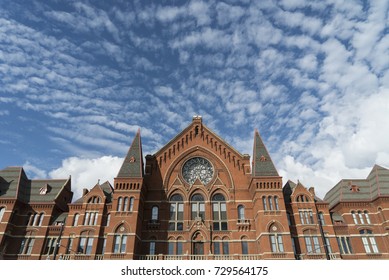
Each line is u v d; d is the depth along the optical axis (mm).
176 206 55156
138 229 50406
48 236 53125
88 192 54656
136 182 52594
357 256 50312
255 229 52000
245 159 58719
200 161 59469
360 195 56812
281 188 51906
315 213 52625
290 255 46312
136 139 60969
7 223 52094
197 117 62812
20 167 60906
